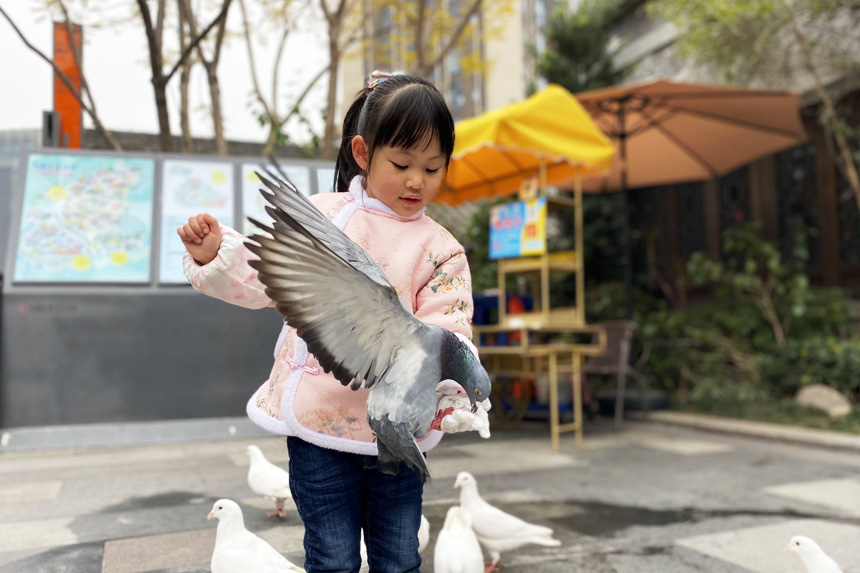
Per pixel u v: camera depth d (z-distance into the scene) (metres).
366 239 1.45
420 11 6.66
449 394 1.23
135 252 4.75
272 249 1.00
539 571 2.60
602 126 7.45
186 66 6.16
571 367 5.29
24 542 2.59
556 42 9.38
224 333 4.76
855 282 7.34
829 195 7.59
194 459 3.93
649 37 9.48
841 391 6.40
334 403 1.40
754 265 7.51
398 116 1.35
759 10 6.62
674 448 5.18
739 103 6.52
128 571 2.32
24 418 4.31
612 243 9.15
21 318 4.38
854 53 6.96
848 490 3.88
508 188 6.67
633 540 2.97
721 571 2.61
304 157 7.37
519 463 4.54
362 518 1.52
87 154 4.93
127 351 4.55
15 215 4.63
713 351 7.60
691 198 9.24
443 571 2.19
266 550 1.97
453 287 1.49
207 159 5.18
